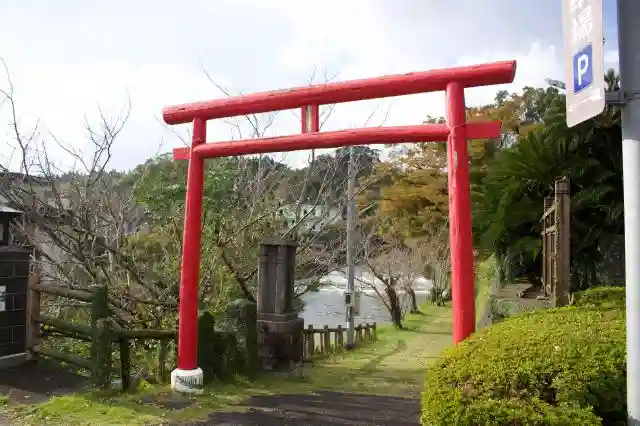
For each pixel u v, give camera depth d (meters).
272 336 8.37
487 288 12.09
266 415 5.71
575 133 9.13
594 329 3.40
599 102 2.76
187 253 6.82
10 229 10.49
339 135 5.95
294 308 9.87
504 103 20.45
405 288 23.28
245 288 9.32
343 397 6.90
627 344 2.80
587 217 8.88
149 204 9.84
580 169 9.02
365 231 23.03
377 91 5.72
